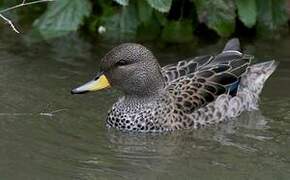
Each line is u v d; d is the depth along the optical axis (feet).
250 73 46.42
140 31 55.11
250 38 55.21
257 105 46.06
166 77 45.24
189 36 55.06
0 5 56.49
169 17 56.13
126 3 47.34
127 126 42.86
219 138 42.09
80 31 55.21
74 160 38.65
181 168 38.32
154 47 53.47
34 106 44.52
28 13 57.26
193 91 44.14
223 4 53.57
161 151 40.29
